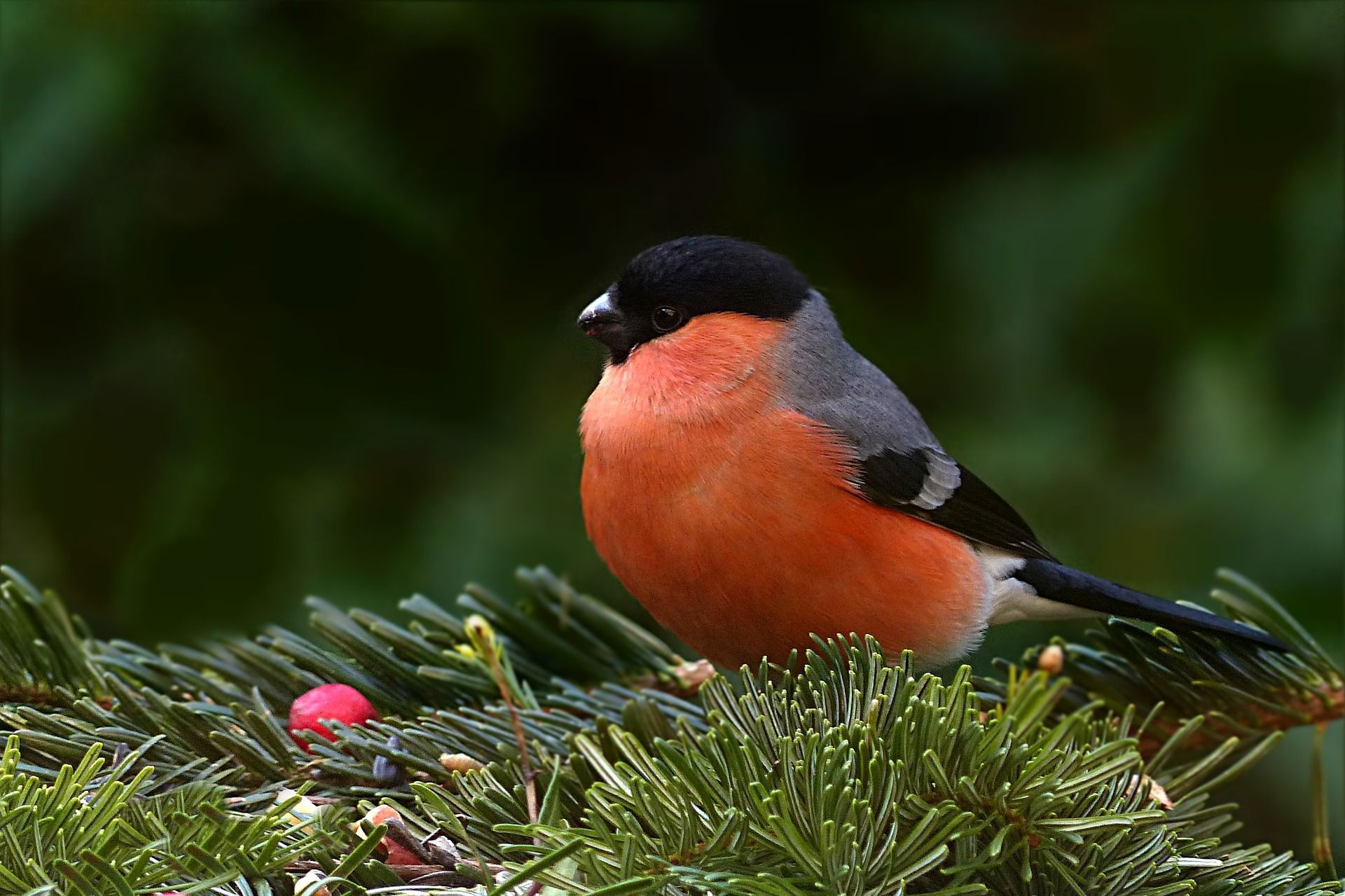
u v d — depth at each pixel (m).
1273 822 7.43
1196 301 7.83
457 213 8.06
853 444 5.58
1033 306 8.02
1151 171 7.88
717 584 5.52
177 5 7.20
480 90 7.88
